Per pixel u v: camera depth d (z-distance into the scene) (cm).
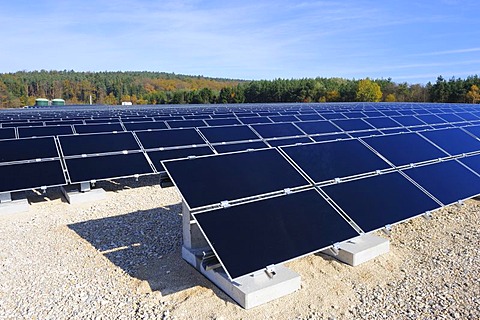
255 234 489
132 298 555
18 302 549
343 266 645
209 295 554
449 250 711
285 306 526
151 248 748
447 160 910
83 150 1152
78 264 677
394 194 668
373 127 1842
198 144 1336
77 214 963
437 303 533
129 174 1084
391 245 737
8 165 986
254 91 9044
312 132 1631
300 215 543
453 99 6588
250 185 577
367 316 505
